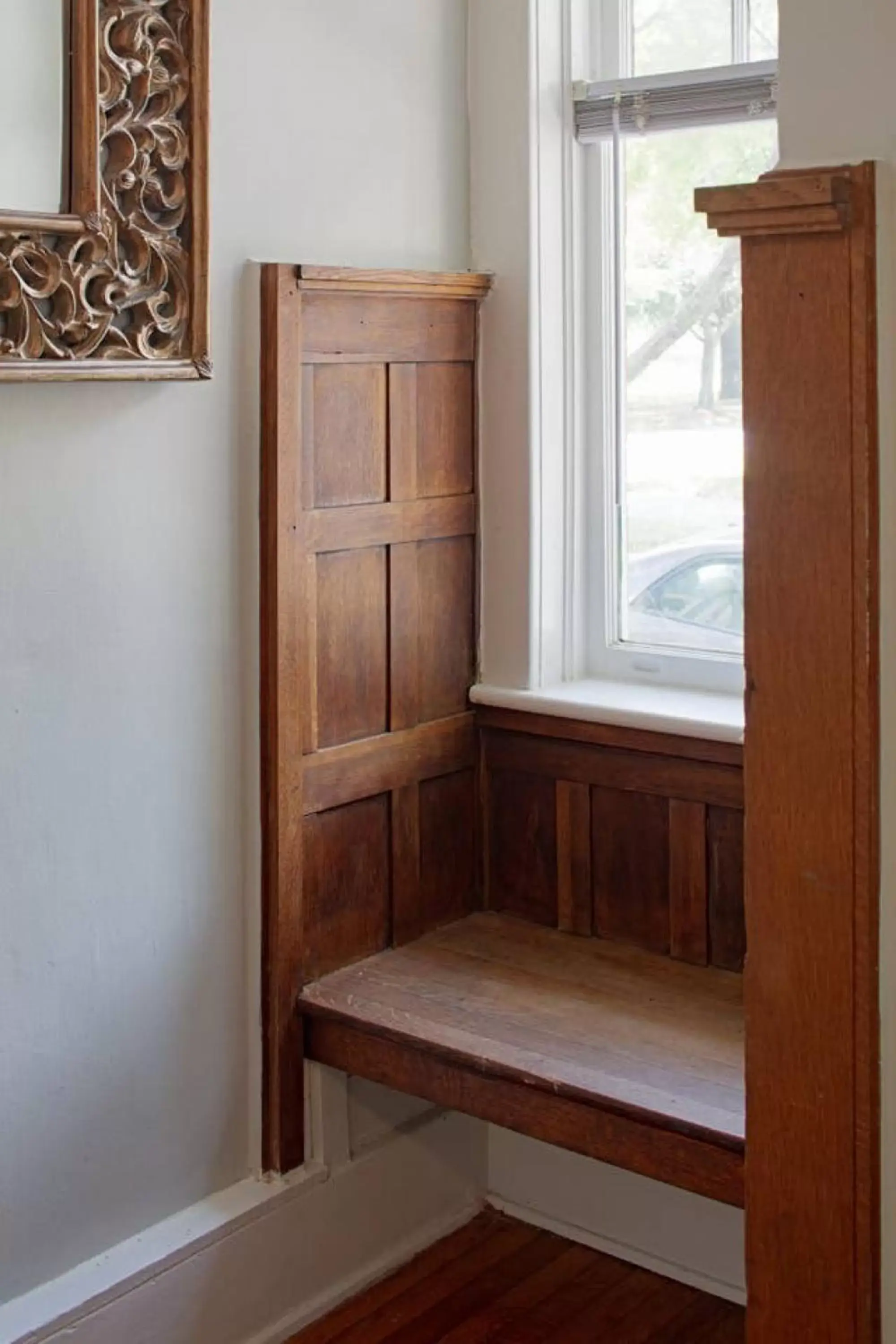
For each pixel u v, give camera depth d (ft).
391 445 8.77
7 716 7.09
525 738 9.35
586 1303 8.68
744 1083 7.40
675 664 9.26
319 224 8.32
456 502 9.21
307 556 8.30
